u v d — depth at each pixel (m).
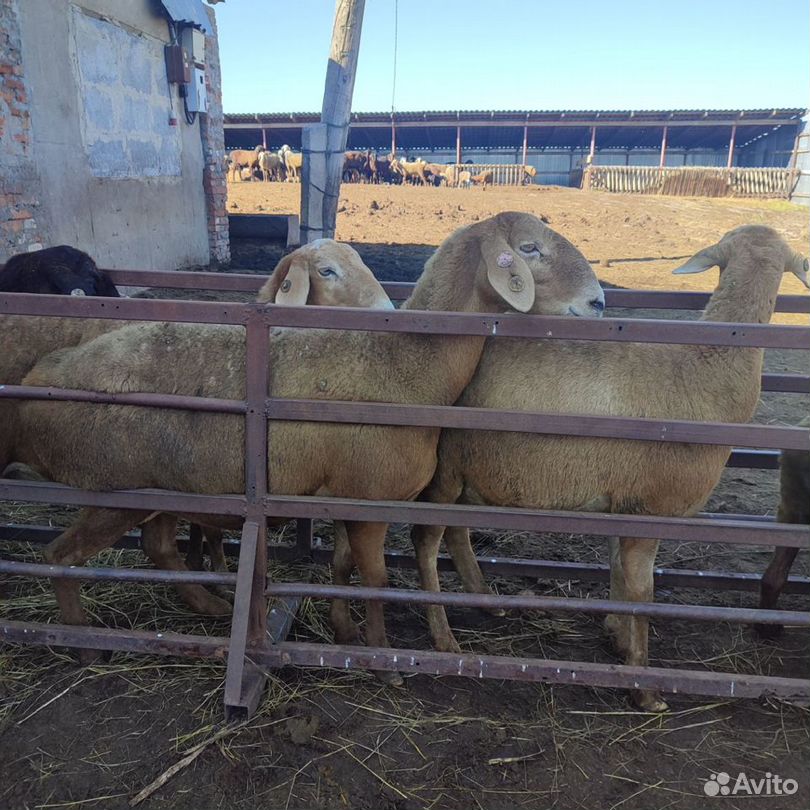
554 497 3.24
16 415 3.25
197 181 11.89
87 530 3.21
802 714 3.12
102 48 8.91
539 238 3.34
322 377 3.11
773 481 5.86
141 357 3.13
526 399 3.21
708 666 3.47
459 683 3.27
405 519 2.93
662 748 2.91
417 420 2.86
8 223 7.09
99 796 2.61
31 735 2.88
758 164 44.91
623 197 27.58
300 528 4.25
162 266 10.73
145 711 3.02
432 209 21.86
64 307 2.78
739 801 2.67
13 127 7.13
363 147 48.53
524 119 38.03
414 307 3.37
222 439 3.05
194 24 10.81
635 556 3.15
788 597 4.11
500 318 2.73
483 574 4.28
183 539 4.39
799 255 3.38
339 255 3.69
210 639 3.10
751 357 3.20
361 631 3.69
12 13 7.09
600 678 2.97
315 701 3.09
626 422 2.80
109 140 9.13
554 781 2.74
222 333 3.21
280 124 38.94
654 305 4.00
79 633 3.12
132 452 3.08
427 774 2.75
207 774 2.71
